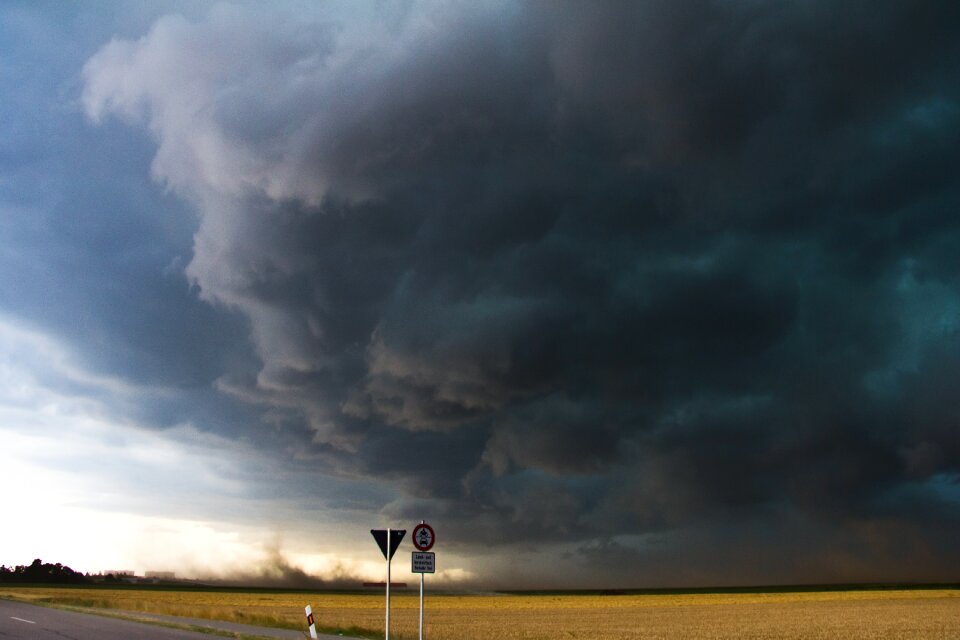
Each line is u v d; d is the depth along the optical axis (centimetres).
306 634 3008
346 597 15750
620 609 9244
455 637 3812
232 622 3875
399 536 2228
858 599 12475
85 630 3086
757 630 5091
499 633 4441
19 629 3119
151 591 18212
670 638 4253
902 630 5072
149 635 2850
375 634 3178
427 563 2181
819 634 4703
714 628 5325
